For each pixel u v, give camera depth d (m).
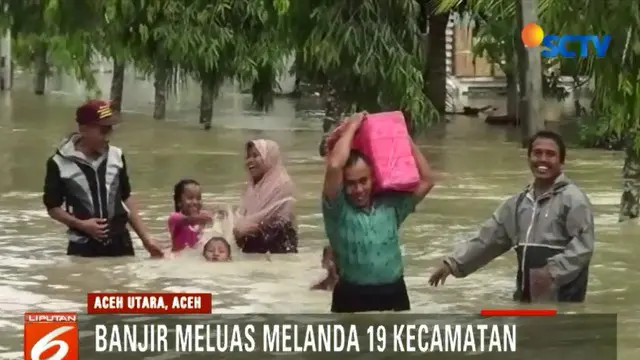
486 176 16.11
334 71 15.26
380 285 6.96
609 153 19.62
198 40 18.23
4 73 38.94
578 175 16.27
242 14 18.47
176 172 16.27
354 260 6.91
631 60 7.79
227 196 13.17
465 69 37.62
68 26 12.41
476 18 21.80
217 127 26.50
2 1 11.99
